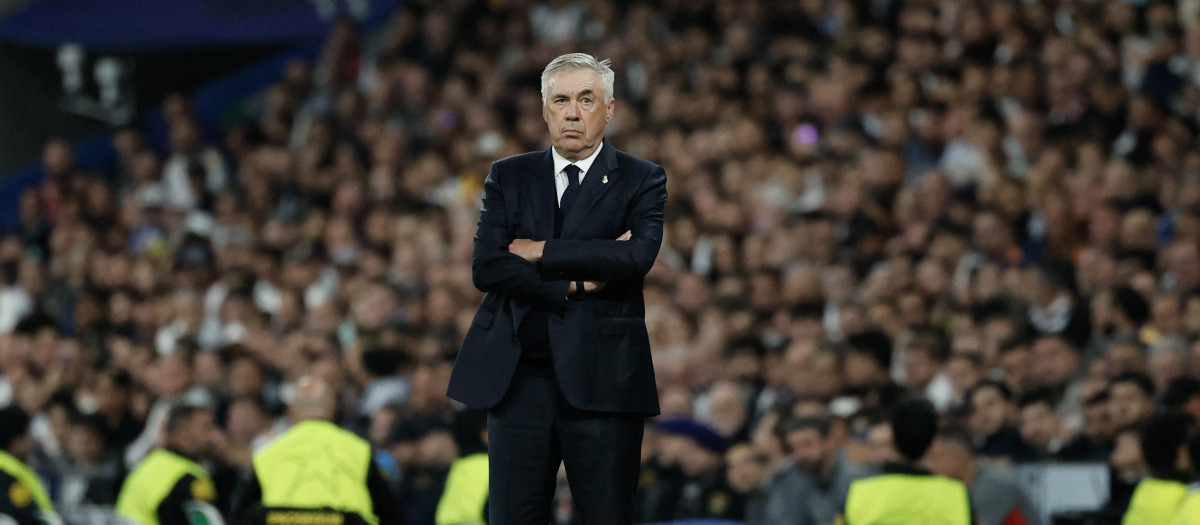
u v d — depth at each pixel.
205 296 45.47
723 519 27.97
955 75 43.84
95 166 60.53
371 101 55.12
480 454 25.42
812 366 29.44
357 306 39.47
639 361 15.19
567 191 15.22
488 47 56.12
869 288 34.69
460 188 48.31
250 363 34.38
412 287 41.53
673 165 44.56
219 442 29.84
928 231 36.62
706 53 50.84
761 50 50.31
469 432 26.92
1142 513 22.36
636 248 14.78
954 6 47.38
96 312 45.81
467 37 56.41
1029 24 44.84
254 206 51.75
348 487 22.61
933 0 48.53
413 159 50.91
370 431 32.78
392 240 45.72
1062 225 35.56
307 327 40.28
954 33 46.72
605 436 15.03
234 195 52.66
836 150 42.31
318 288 44.34
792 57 48.62
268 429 32.94
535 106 51.91
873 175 39.59
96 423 33.59
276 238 48.22
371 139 52.44
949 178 38.97
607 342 15.03
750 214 41.12
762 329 34.84
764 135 44.28
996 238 35.53
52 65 63.59
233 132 57.41
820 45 49.81
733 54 48.97
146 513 26.02
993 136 39.66
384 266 42.66
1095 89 40.47
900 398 27.58
